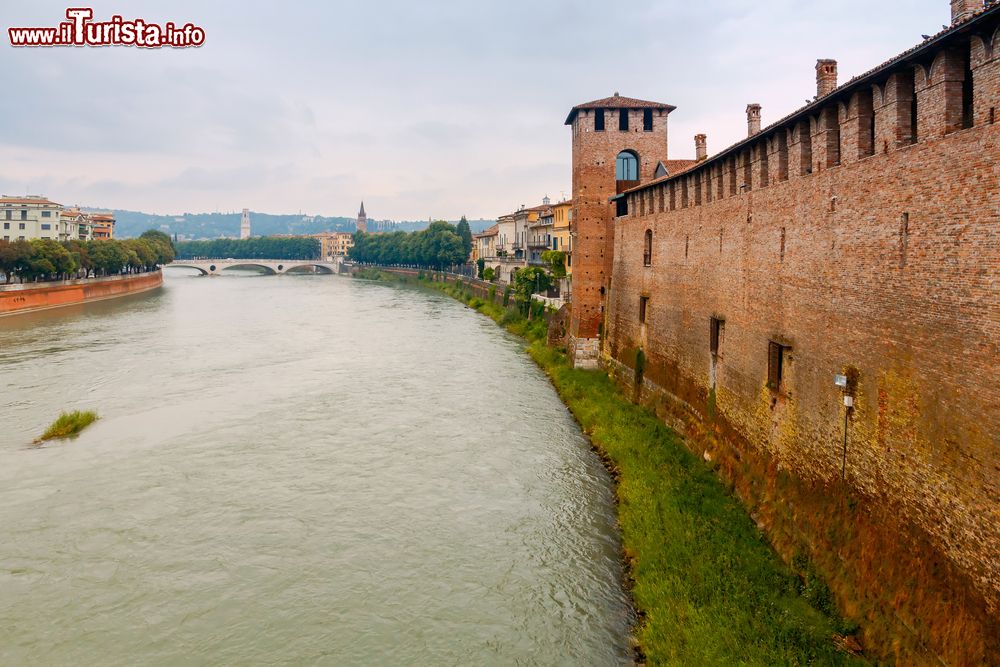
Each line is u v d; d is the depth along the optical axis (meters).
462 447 40.88
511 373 60.97
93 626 24.36
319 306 121.31
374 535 30.38
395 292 155.38
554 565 27.75
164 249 194.88
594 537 29.97
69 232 185.25
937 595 18.20
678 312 40.91
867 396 21.88
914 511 19.44
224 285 183.38
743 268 31.89
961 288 17.67
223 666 22.42
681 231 40.50
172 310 113.44
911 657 18.45
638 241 48.97
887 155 20.94
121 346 74.69
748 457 30.98
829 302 24.27
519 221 141.25
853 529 22.23
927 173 19.05
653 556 26.39
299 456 39.62
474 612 24.92
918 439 19.31
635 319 49.25
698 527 27.89
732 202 33.22
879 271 21.30
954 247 17.94
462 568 27.70
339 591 26.33
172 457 39.50
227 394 53.25
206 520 31.81
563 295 78.25
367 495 34.31
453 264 175.00
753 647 20.17
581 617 24.47
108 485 35.59
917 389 19.39
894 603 19.61
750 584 23.47
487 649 23.00
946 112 18.50
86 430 44.16
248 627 24.30
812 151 25.83
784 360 27.69
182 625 24.41
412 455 39.62
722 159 34.50
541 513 32.19
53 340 78.50
